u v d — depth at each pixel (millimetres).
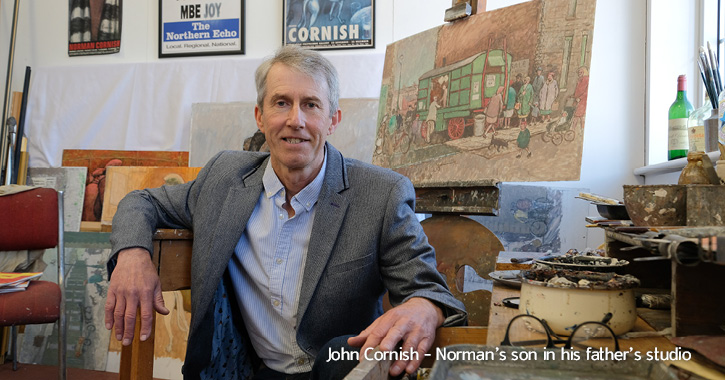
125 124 3055
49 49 3203
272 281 1358
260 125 1404
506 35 1917
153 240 1371
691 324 742
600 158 2516
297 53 1335
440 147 2020
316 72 1316
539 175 1703
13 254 2414
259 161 1478
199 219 1378
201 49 3012
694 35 2375
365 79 2779
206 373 1361
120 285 1227
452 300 1130
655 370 583
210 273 1315
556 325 785
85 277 2883
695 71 2367
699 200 888
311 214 1375
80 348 2826
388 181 1354
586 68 1698
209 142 2893
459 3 2078
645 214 949
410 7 2781
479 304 1779
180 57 3037
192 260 1361
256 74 1370
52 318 2160
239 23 2971
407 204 1362
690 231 697
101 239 2898
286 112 1286
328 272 1295
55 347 2871
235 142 2865
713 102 1474
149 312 1231
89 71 3107
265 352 1415
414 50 2244
